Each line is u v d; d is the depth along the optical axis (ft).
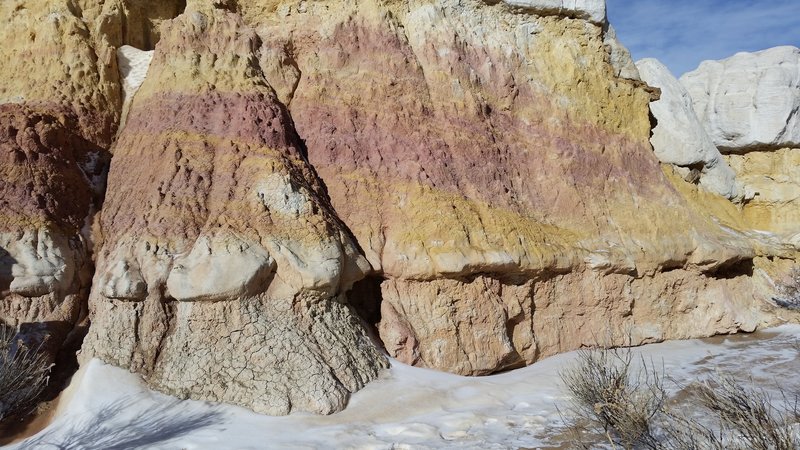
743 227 51.78
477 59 38.83
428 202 31.83
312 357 24.88
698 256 40.52
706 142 51.49
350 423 23.06
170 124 29.73
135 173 28.89
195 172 28.32
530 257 32.68
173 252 25.85
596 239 37.35
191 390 23.56
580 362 25.84
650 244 38.99
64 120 29.66
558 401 25.77
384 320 29.76
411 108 34.88
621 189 40.88
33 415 23.03
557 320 34.47
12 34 32.09
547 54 42.16
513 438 21.65
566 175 38.63
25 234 25.71
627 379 22.52
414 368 28.25
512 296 32.65
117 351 24.17
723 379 19.29
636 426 19.20
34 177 27.09
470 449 20.65
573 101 41.45
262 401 23.31
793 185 56.49
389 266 30.35
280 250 26.58
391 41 36.19
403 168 33.09
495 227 32.78
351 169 32.40
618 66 46.11
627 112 44.88
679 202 43.19
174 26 32.65
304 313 26.32
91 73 31.89
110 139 31.65
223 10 34.17
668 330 39.37
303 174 30.58
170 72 31.35
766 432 15.52
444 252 30.12
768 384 28.35
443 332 29.86
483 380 28.91
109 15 33.71
